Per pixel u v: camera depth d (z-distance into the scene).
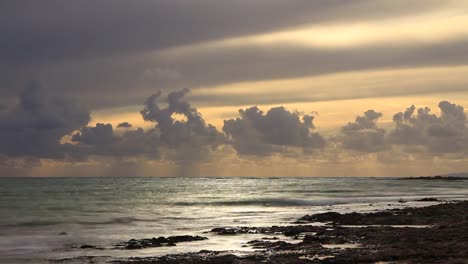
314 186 150.62
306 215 52.62
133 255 29.95
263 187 144.25
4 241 35.38
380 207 65.00
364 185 162.75
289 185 165.25
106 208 62.28
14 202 69.88
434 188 141.00
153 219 50.81
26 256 29.67
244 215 55.62
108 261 27.84
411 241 31.25
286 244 32.62
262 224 46.16
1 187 128.88
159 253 30.61
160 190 117.81
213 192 108.81
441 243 29.75
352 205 69.31
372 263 24.81
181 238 36.06
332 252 28.52
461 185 178.12
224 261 26.58
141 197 85.94
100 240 36.31
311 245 31.53
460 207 55.97
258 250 30.58
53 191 105.50
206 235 38.59
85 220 48.34
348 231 37.56
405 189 128.50
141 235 39.09
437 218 46.97
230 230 40.66
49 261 28.08
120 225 45.66
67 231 40.97
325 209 62.94
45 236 37.91
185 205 69.75
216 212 59.28
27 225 44.28
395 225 42.94
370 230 37.97
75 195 89.94
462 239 31.48
